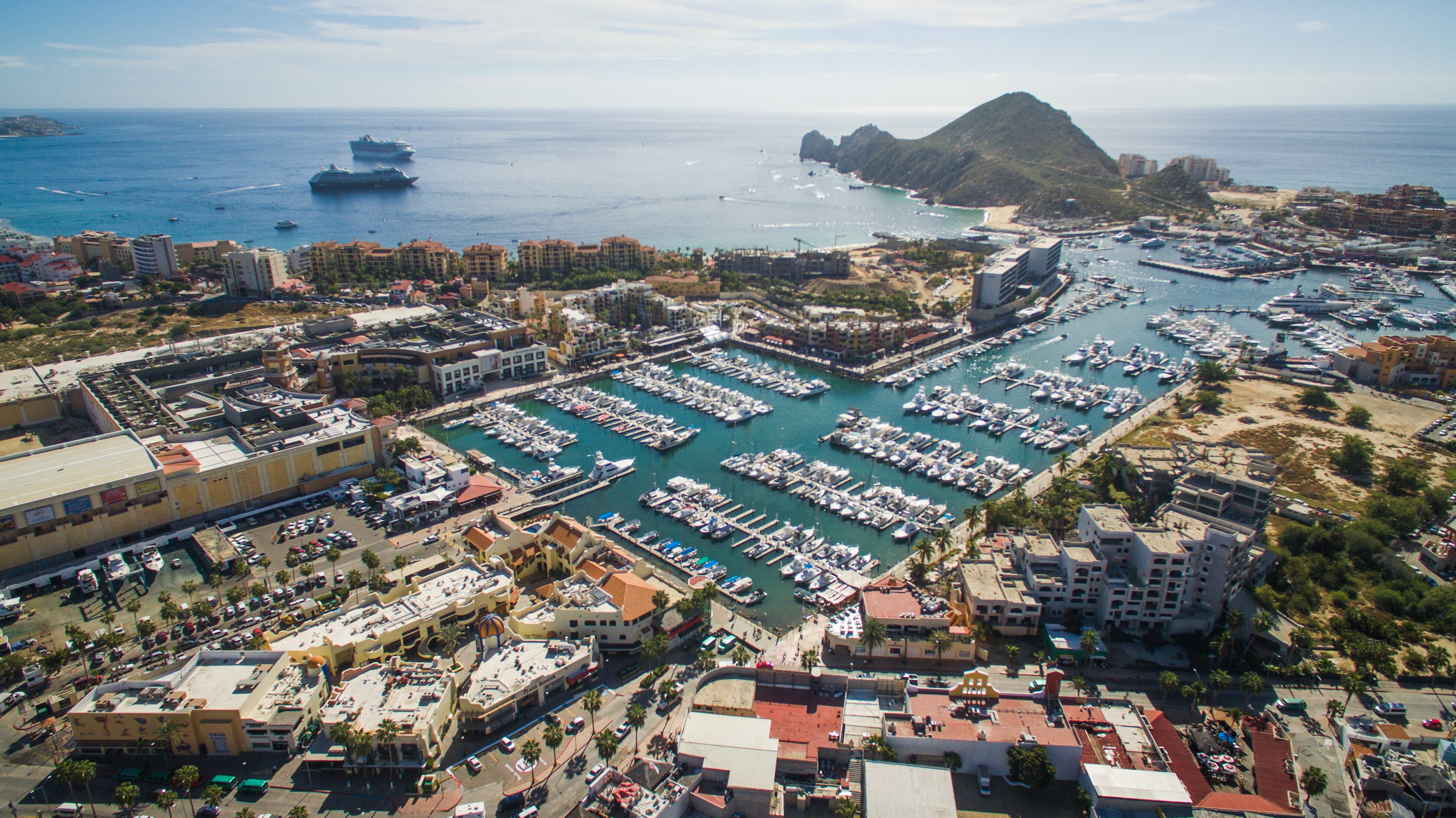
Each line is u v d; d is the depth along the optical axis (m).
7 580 184.75
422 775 130.88
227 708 134.25
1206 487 191.25
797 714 141.75
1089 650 157.25
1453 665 156.38
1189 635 165.25
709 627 173.38
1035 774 125.62
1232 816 118.31
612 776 124.44
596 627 163.62
